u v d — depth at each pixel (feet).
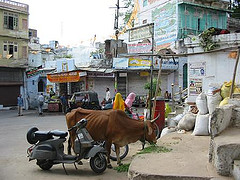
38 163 20.42
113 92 80.28
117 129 19.44
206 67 30.55
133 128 19.35
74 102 54.75
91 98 53.42
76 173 19.63
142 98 79.56
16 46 95.61
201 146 18.71
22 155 25.29
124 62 74.18
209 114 23.30
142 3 90.33
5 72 91.76
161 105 29.17
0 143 31.12
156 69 74.13
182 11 77.10
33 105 96.22
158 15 83.30
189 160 14.99
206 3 80.64
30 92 96.43
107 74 77.61
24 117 63.10
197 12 79.97
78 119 21.12
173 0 77.36
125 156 22.90
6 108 90.58
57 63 77.05
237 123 15.87
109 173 19.35
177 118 29.78
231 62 28.89
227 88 23.35
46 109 82.12
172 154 16.42
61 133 20.07
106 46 88.53
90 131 20.39
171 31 78.07
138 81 82.28
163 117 29.32
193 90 31.63
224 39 28.99
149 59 73.97
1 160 23.53
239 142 12.68
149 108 29.50
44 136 19.95
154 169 13.41
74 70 68.74
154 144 19.48
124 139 19.48
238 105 17.70
